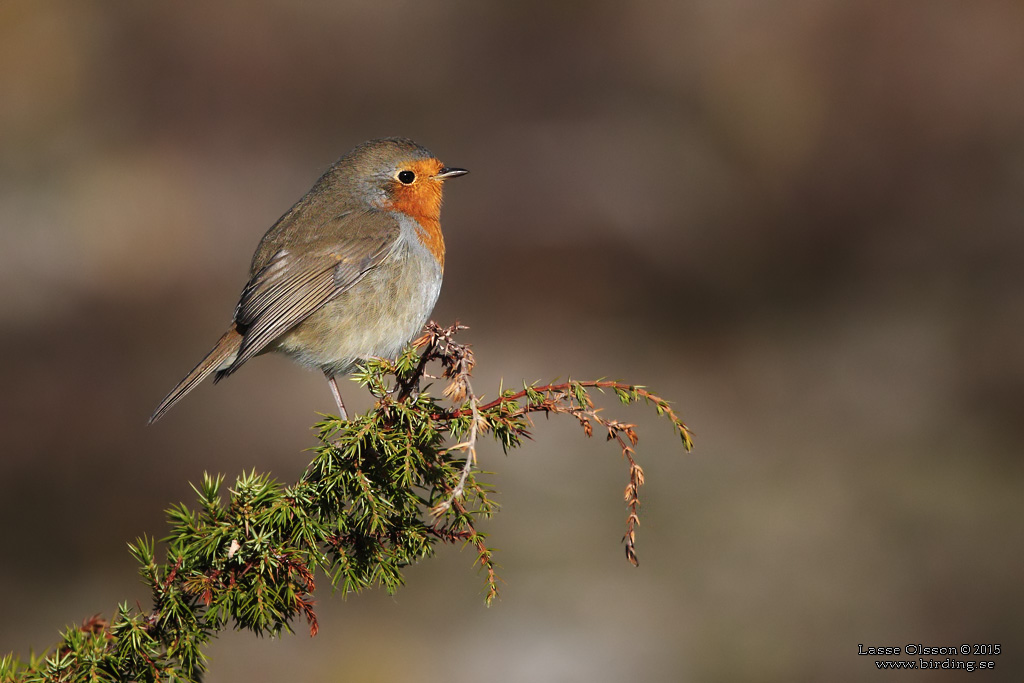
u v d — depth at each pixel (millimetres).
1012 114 16484
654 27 18156
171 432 13648
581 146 17750
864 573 10969
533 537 11758
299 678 10070
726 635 10281
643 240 16953
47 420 13578
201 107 17938
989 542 11445
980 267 16344
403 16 18328
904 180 16781
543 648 10211
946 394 14336
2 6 17578
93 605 11203
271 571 3717
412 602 10898
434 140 17922
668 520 12016
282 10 18125
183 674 3662
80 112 17750
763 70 17344
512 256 16891
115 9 17922
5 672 3588
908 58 16781
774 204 17062
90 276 16031
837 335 15820
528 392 4059
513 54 18344
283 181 17438
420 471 4055
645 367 15398
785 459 13281
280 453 13555
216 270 16312
